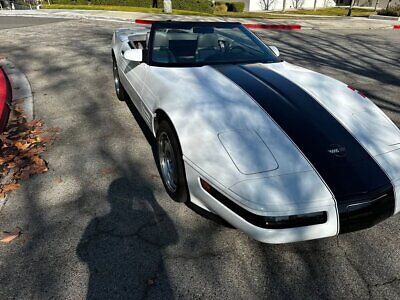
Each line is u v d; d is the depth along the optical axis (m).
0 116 4.15
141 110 3.39
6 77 6.09
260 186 1.85
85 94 5.27
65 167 3.24
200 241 2.34
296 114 2.35
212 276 2.06
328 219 1.86
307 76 3.09
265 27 14.20
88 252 2.22
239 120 2.25
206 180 2.07
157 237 2.37
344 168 1.97
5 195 2.81
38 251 2.22
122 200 2.76
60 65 6.91
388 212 2.01
